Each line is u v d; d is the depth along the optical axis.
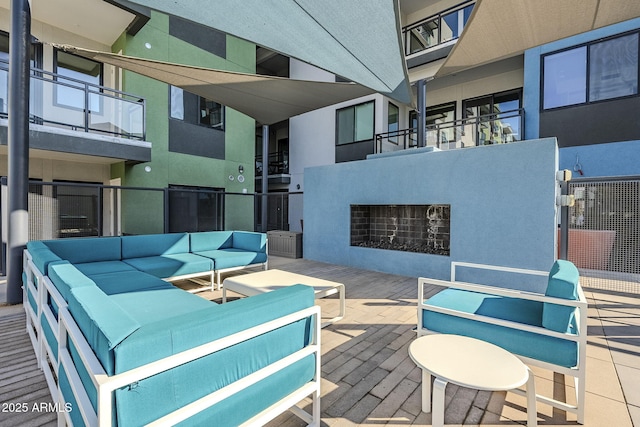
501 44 4.09
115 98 7.14
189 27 9.04
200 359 1.40
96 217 8.11
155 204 8.45
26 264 3.31
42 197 6.46
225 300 3.92
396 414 2.04
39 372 2.46
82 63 7.94
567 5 3.23
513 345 2.20
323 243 7.18
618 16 3.43
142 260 4.51
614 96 6.75
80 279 1.92
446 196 5.25
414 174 5.64
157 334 1.28
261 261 5.49
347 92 5.59
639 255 5.41
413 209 6.44
